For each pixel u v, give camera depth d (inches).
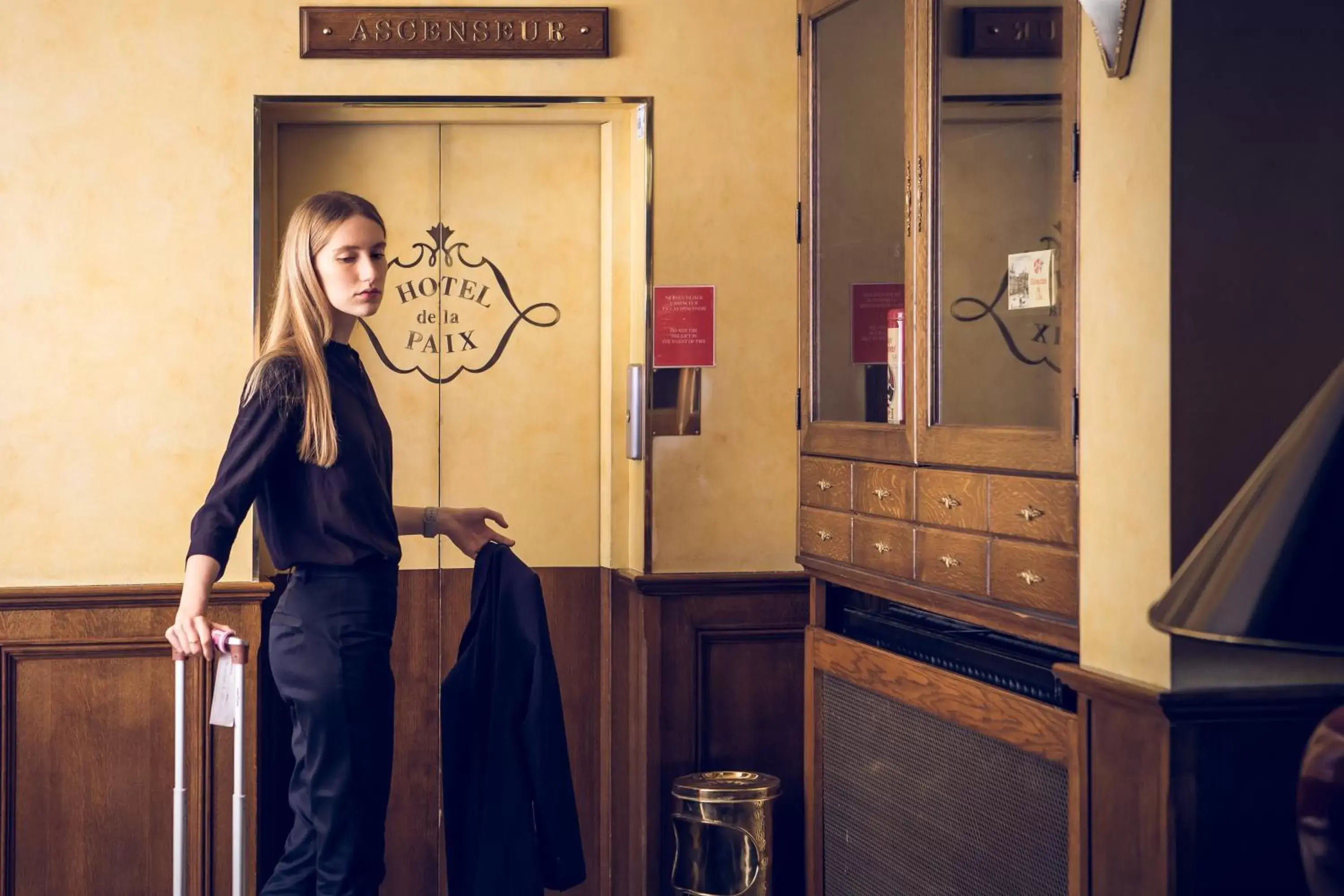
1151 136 89.5
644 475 164.6
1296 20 89.0
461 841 122.6
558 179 170.9
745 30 164.7
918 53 123.8
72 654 154.6
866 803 139.6
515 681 122.2
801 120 154.1
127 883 155.9
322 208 114.2
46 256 154.9
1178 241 87.7
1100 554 95.9
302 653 110.5
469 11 159.8
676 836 154.8
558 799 121.4
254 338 157.6
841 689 146.3
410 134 168.1
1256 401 89.0
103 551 155.9
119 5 155.4
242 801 106.5
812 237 150.8
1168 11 87.4
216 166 157.1
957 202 117.6
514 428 171.3
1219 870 87.5
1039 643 114.0
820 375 149.9
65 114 154.9
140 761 156.1
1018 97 107.2
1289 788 88.0
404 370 169.0
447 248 169.3
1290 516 62.6
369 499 113.7
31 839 154.7
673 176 163.9
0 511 154.5
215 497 107.3
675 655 164.6
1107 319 95.0
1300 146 89.2
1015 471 108.2
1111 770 94.4
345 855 110.7
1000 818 112.7
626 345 169.9
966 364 116.6
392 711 115.3
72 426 155.5
